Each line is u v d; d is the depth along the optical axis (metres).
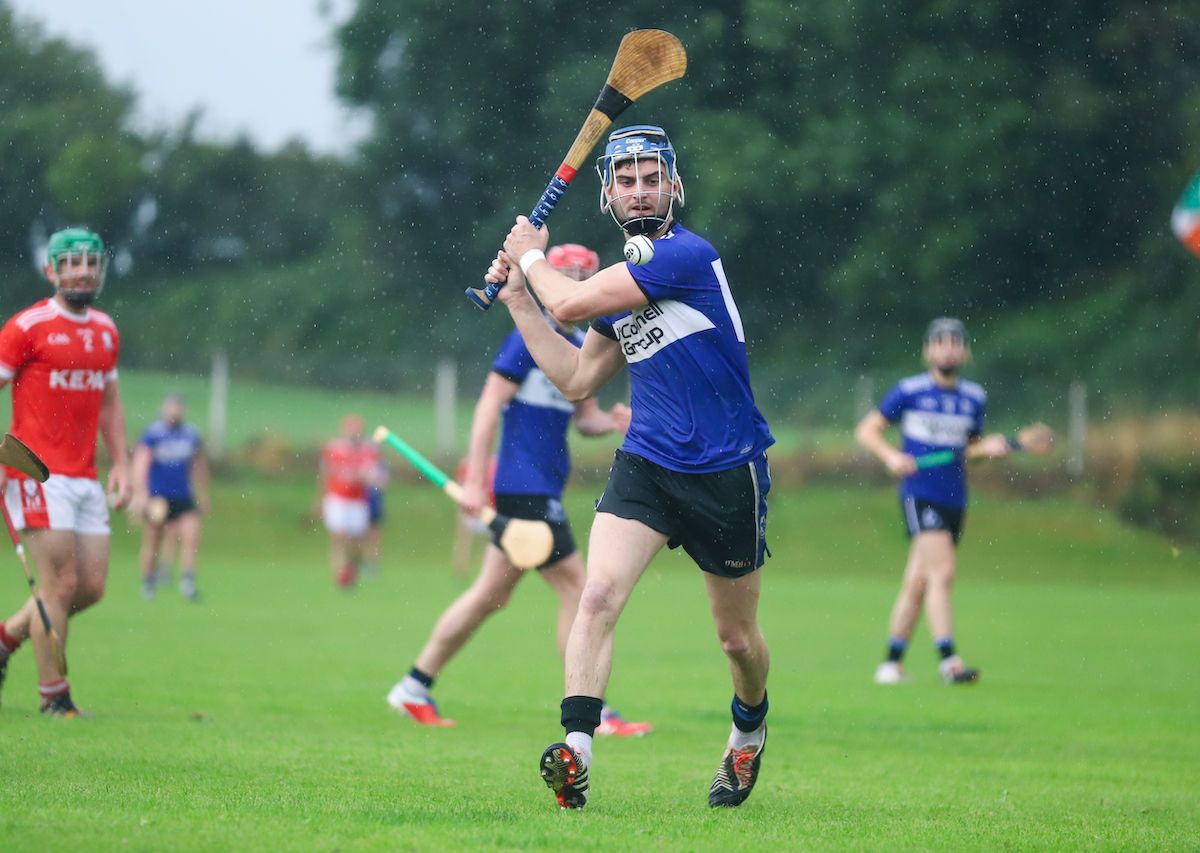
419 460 26.45
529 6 106.44
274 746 21.73
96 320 24.83
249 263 149.75
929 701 31.38
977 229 108.06
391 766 20.05
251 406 109.81
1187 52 108.81
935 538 35.41
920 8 106.19
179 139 150.75
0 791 16.70
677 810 17.11
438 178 116.50
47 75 149.38
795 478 93.62
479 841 14.20
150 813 15.45
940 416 35.91
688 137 104.25
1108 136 108.88
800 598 63.91
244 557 82.56
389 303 122.12
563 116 105.44
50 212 147.50
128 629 43.59
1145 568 80.44
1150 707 30.70
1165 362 105.81
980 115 106.19
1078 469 92.00
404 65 113.06
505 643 43.62
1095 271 112.38
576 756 15.80
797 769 21.75
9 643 24.89
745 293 110.56
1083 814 17.97
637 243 16.31
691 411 16.59
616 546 16.53
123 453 25.75
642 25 105.69
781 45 103.25
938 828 16.36
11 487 24.08
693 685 33.38
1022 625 52.59
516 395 26.03
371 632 44.34
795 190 104.69
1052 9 107.62
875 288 108.62
